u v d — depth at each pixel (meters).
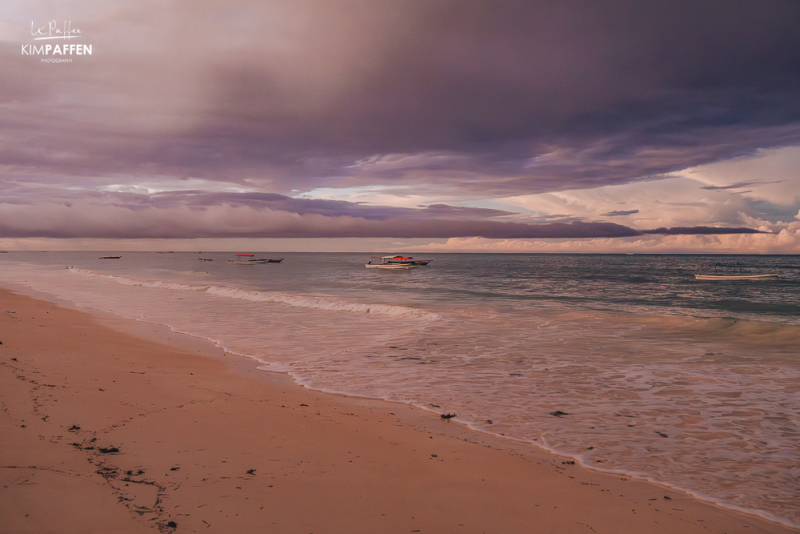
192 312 25.38
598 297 39.06
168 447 5.96
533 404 9.93
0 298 27.75
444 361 14.11
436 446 7.16
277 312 25.56
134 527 3.85
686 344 16.95
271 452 6.20
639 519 5.04
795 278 68.56
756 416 9.18
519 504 5.22
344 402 9.78
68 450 5.39
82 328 17.80
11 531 3.58
